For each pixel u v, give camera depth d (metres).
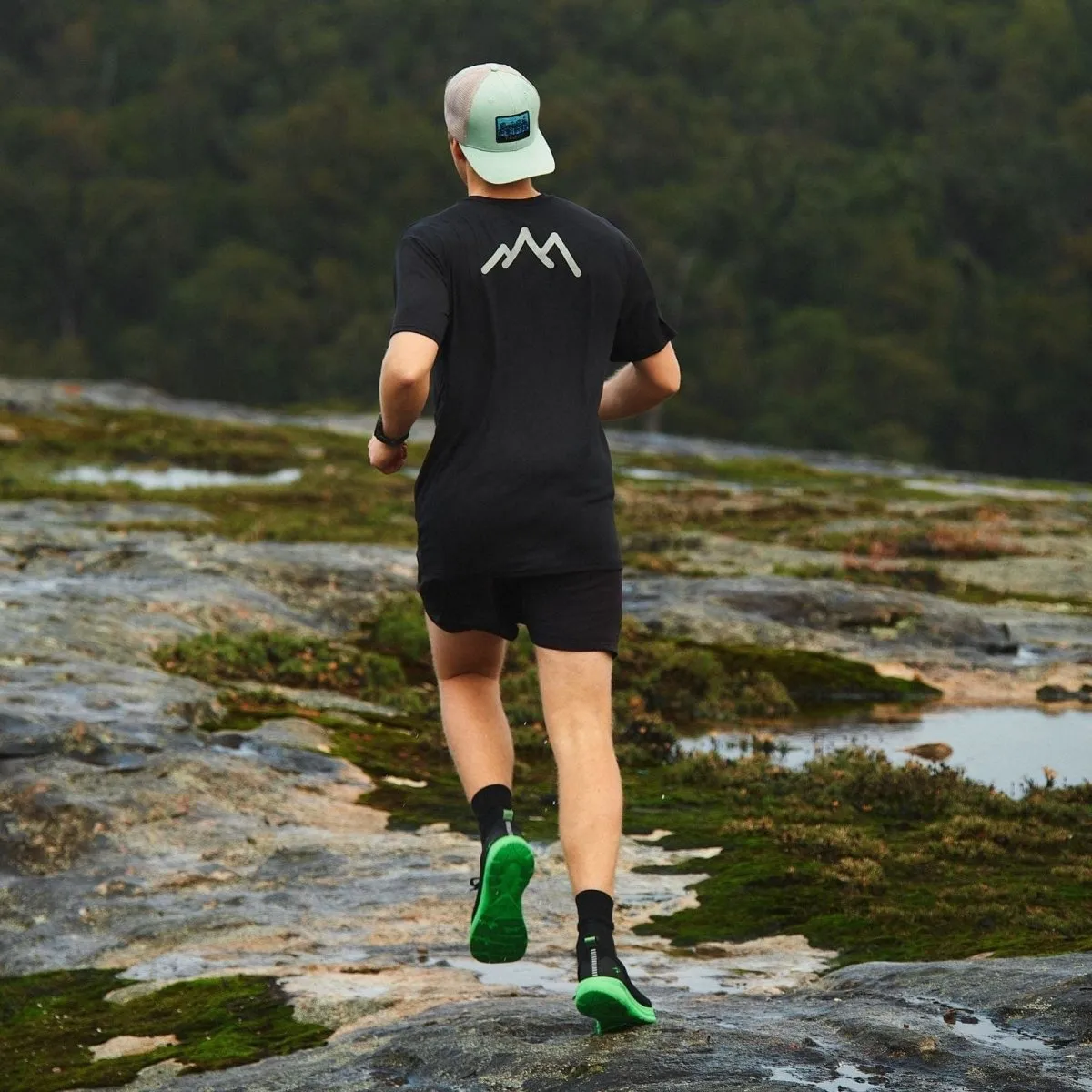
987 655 20.25
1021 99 161.00
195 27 176.88
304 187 150.62
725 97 166.12
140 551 21.55
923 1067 5.68
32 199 149.38
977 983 6.64
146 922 9.16
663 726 14.48
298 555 21.92
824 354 135.38
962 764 13.97
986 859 10.27
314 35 170.50
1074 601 25.58
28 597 17.61
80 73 175.62
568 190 148.00
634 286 6.28
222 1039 7.27
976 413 136.25
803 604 20.95
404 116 155.75
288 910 9.30
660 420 133.88
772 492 44.69
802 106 164.50
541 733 14.23
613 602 6.16
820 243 143.38
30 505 30.50
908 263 140.00
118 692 13.43
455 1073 5.88
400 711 15.38
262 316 141.12
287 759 12.67
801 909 9.14
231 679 15.78
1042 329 136.75
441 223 6.11
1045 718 16.48
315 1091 6.00
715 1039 5.90
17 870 10.16
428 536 6.15
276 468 44.88
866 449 130.38
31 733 11.91
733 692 17.05
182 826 10.91
